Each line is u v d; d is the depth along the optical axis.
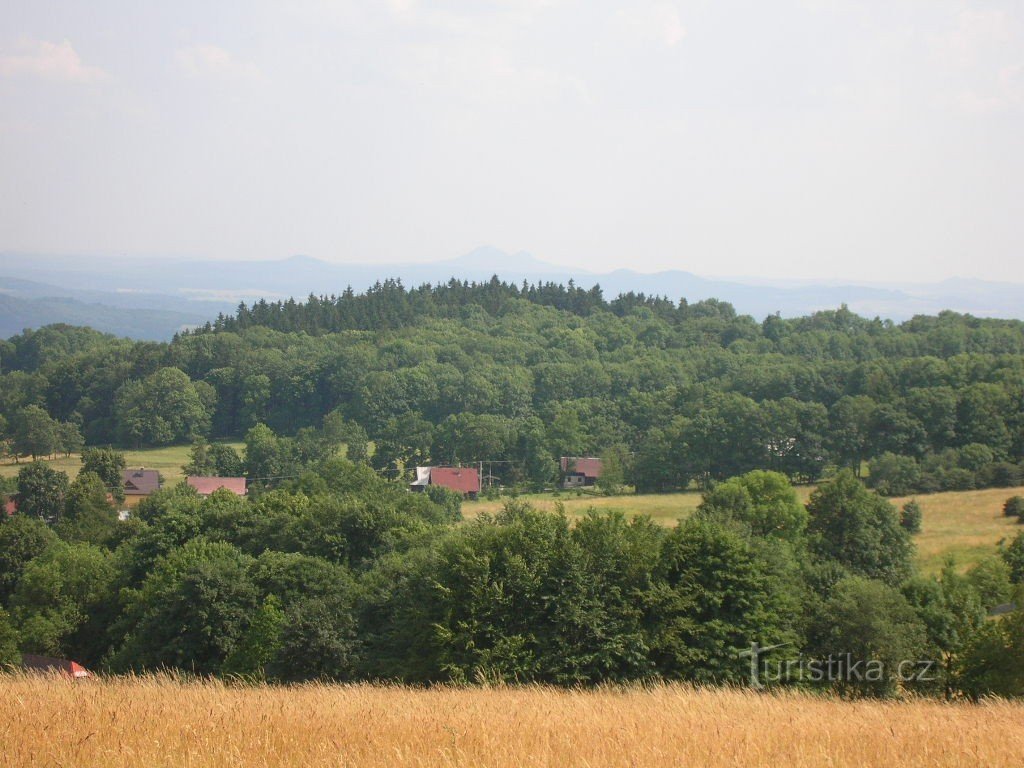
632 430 116.12
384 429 119.81
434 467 102.06
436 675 26.28
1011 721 16.45
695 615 26.75
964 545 60.91
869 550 52.50
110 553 54.66
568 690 21.39
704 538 27.86
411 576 29.33
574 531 28.77
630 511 81.75
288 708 15.63
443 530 43.94
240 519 48.56
